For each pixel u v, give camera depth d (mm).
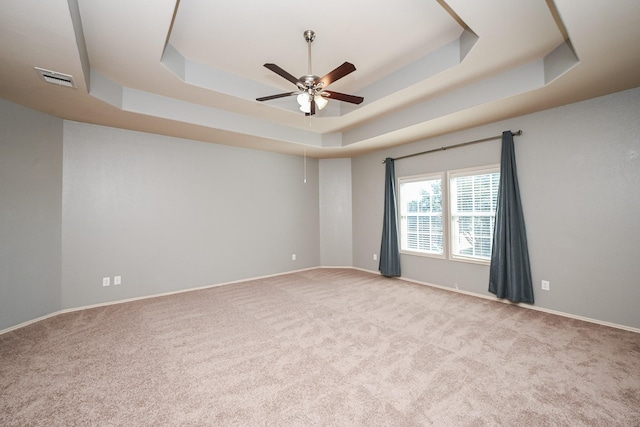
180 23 2535
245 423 1697
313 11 2395
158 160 4414
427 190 4957
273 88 3914
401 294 4367
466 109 3439
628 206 2998
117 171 4059
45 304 3439
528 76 2928
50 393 1982
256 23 2543
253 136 4539
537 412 1777
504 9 2096
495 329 3035
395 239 5316
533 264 3652
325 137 5410
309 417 1743
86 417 1751
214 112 4062
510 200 3740
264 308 3750
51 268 3518
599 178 3166
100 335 2930
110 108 3270
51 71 2459
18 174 3201
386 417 1739
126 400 1908
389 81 3586
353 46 2947
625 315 3006
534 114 3605
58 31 1911
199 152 4840
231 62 3275
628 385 2045
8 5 1651
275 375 2195
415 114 3998
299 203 6203
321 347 2648
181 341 2783
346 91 4082
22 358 2459
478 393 1967
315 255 6465
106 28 2227
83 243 3789
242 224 5340
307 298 4191
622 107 3018
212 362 2389
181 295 4395
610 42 2113
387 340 2785
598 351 2541
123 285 4078
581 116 3268
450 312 3562
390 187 5359
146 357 2475
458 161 4414
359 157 6203
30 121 3301
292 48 2969
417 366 2314
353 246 6422
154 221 4367
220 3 2271
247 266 5391
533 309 3645
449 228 4551
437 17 2502
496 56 2764
